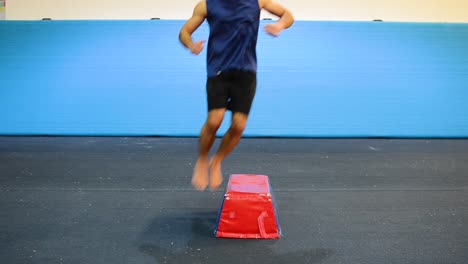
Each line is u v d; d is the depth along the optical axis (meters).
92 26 6.14
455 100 6.22
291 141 6.00
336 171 4.59
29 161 4.89
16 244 2.81
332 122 6.19
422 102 6.21
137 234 2.98
